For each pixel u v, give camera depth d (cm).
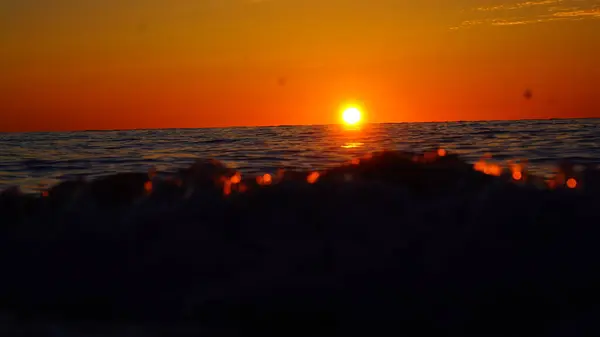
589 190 518
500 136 3800
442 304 405
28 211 583
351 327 395
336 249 441
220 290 422
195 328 400
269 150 2902
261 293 409
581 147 2498
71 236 493
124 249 477
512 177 622
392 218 470
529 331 391
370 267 425
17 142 5038
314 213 481
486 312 402
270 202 499
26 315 425
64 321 416
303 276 420
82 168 2059
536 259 426
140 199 581
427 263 428
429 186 579
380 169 614
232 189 561
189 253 461
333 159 2209
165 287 443
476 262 427
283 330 396
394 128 7375
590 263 421
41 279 460
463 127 6512
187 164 2100
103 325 408
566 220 450
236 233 477
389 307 403
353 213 475
